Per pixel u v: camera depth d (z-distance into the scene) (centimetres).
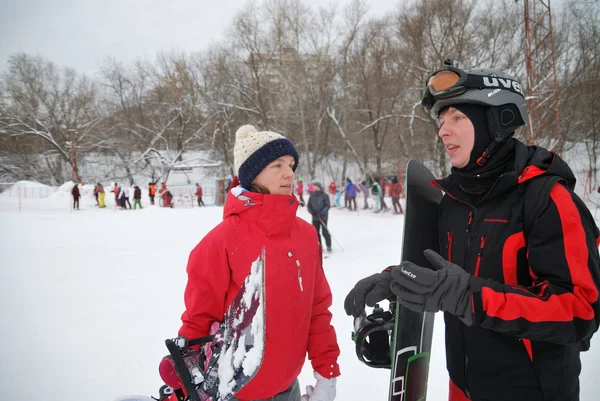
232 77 2769
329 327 149
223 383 122
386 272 139
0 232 1055
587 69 1675
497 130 114
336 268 587
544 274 99
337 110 2775
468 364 120
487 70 117
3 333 342
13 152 3266
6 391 246
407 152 2298
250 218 132
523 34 1698
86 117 3412
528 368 109
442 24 1880
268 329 124
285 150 138
